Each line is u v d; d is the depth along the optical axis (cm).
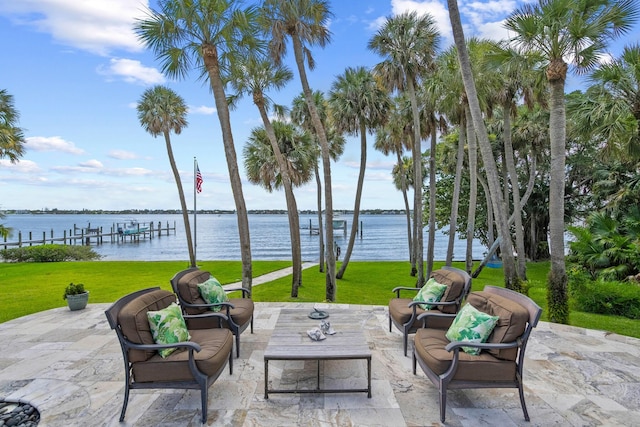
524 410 259
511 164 1073
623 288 694
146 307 294
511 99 1037
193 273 440
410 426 251
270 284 1151
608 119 723
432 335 324
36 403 289
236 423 257
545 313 690
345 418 262
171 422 259
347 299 902
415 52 1009
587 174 1588
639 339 459
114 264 1582
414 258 1370
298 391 294
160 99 1492
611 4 520
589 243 936
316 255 2662
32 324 531
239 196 656
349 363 367
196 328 379
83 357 394
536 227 1889
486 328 272
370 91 1154
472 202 1170
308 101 809
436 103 1068
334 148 1589
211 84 643
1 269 1397
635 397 297
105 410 277
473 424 253
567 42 551
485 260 1300
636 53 700
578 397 296
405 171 2009
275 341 312
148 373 260
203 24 611
